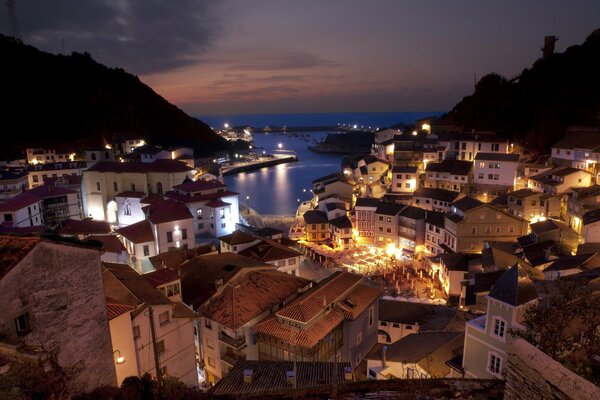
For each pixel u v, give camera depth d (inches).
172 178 3722.9
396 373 1306.6
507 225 2819.9
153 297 1268.5
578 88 3998.5
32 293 634.8
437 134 5014.8
